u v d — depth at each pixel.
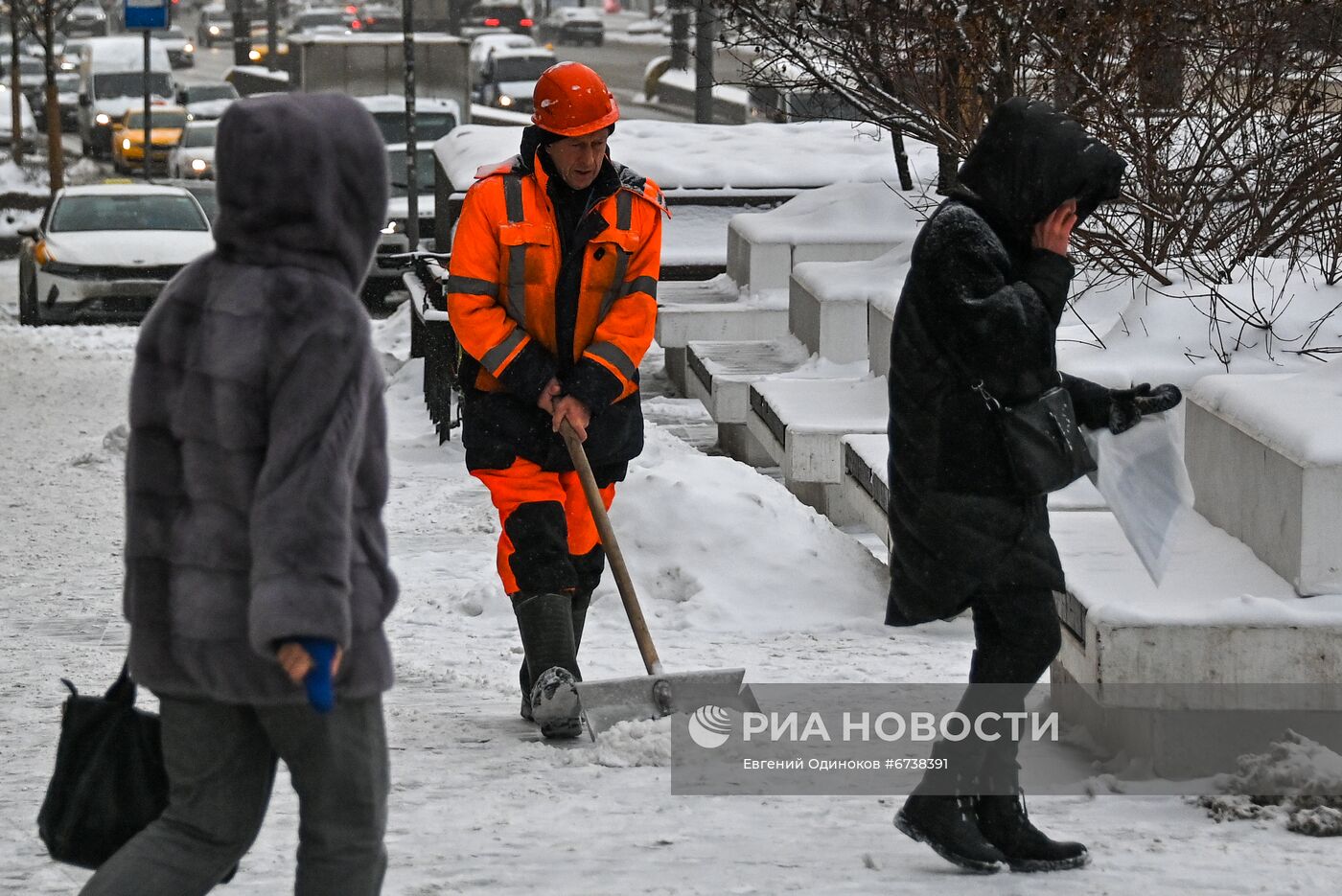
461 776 8.18
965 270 6.17
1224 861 6.58
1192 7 14.73
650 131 29.78
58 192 36.88
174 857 4.74
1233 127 14.67
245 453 4.58
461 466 20.14
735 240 23.41
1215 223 14.95
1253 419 9.05
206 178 53.97
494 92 77.19
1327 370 9.53
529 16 123.31
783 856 6.68
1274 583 8.49
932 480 6.28
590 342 9.16
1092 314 14.28
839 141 28.77
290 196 4.70
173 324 4.73
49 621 13.25
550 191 9.04
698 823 7.28
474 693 10.55
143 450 4.71
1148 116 14.76
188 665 4.60
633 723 8.62
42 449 21.77
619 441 9.16
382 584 4.76
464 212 9.10
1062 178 6.20
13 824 7.18
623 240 9.02
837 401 15.72
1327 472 8.24
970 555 6.25
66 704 4.96
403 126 46.03
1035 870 6.38
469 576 14.34
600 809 7.52
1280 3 14.49
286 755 4.73
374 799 4.80
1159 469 6.65
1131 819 7.36
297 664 4.40
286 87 68.69
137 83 70.19
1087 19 15.08
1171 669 7.93
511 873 6.36
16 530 17.22
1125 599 8.23
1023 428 6.16
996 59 16.52
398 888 6.11
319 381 4.53
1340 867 6.47
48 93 52.50
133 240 34.47
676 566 13.12
